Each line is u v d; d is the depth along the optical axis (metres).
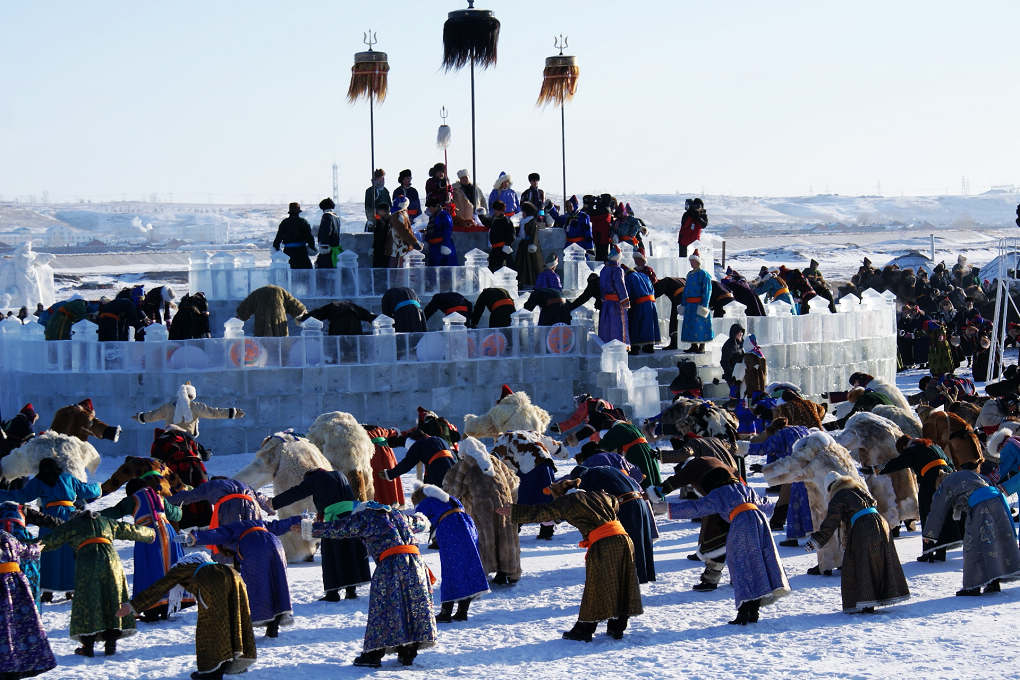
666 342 31.06
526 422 19.17
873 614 12.54
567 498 11.99
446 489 14.34
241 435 26.20
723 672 10.35
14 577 10.84
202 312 27.30
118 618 11.63
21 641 10.76
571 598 13.74
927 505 15.42
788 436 17.14
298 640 12.16
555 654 11.36
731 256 150.00
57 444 15.47
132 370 25.95
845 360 31.23
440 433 16.08
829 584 14.16
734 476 12.82
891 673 10.09
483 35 34.72
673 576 14.94
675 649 11.36
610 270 27.80
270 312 27.05
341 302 27.62
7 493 13.77
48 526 12.22
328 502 13.71
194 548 15.04
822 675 10.12
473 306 29.95
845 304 32.53
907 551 15.91
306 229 30.34
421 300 30.36
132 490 13.16
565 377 28.44
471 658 11.31
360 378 26.94
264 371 26.31
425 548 17.05
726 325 29.09
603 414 18.64
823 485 14.43
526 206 31.64
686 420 17.31
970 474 13.55
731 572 12.38
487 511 14.29
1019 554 13.39
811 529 15.84
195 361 26.06
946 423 18.39
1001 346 37.06
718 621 12.50
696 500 12.54
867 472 16.59
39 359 26.45
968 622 12.01
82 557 11.62
